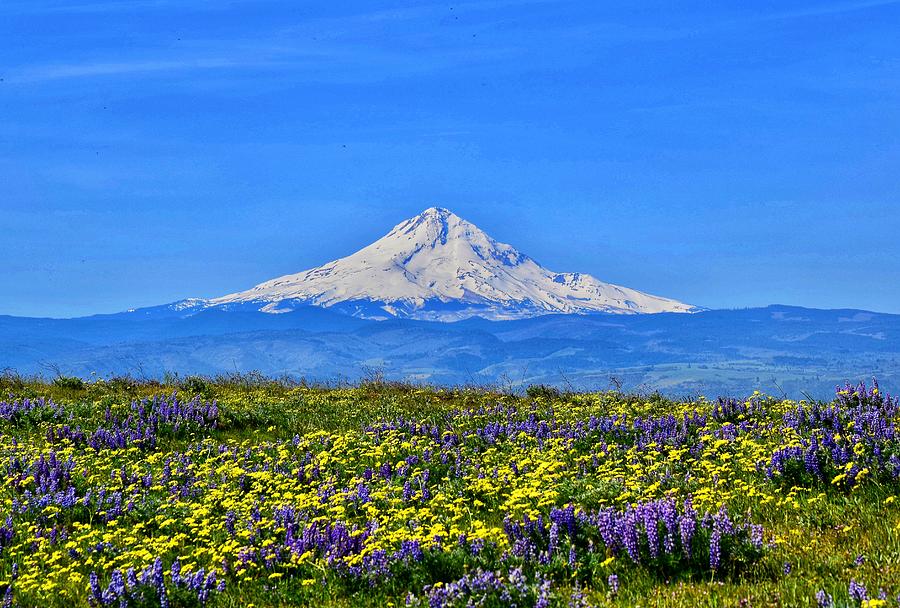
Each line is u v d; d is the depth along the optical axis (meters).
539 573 9.76
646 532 10.02
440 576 9.95
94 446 20.59
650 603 8.73
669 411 22.45
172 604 10.10
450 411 25.20
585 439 18.53
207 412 24.16
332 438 20.55
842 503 11.73
